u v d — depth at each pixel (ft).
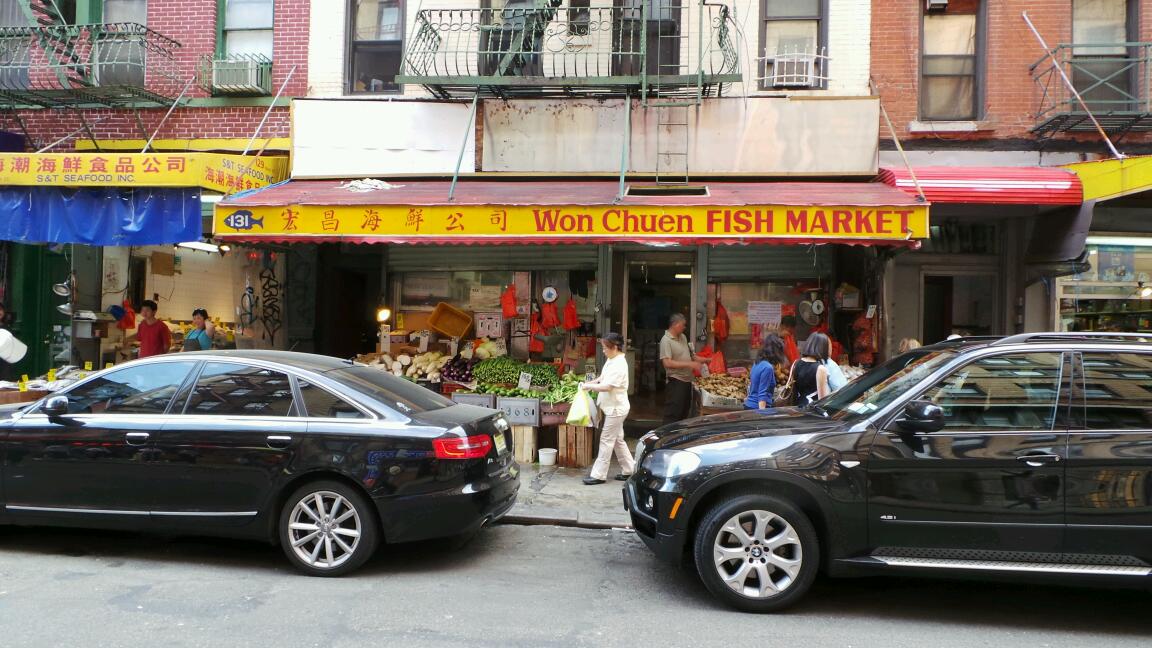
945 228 33.06
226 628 13.47
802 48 32.12
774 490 14.98
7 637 12.88
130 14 34.99
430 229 25.18
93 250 36.32
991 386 14.93
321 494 16.39
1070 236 27.73
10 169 27.99
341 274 44.93
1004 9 31.17
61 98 33.68
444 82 29.32
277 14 34.17
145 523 16.80
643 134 31.12
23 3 33.27
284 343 41.83
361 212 25.39
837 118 30.45
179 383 17.43
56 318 36.29
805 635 13.84
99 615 13.96
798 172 30.60
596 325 34.45
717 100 30.78
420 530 16.24
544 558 18.39
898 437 14.69
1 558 17.42
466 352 33.45
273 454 16.40
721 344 34.40
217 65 33.76
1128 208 31.99
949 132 31.14
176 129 34.55
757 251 33.91
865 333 31.86
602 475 25.58
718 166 30.89
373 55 34.19
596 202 24.80
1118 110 30.45
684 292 35.12
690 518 15.43
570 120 31.40
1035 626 14.58
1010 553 14.24
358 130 32.01
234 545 18.83
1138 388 14.56
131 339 38.01
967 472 14.35
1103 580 13.96
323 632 13.38
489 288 35.53
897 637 13.88
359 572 16.90
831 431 15.02
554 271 35.14
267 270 40.45
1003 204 26.96
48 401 17.17
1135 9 30.94
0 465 17.31
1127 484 13.97
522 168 31.58
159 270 39.91
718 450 15.28
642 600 15.53
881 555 14.62
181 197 28.12
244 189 29.99
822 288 33.73
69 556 17.66
